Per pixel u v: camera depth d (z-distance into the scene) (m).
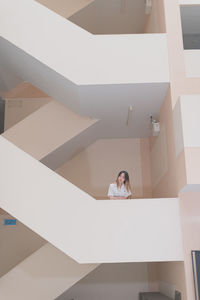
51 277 4.45
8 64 5.34
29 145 5.37
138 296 6.24
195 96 3.82
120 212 3.99
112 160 6.83
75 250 3.87
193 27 5.29
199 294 3.67
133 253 3.88
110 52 4.46
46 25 4.55
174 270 4.50
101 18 6.32
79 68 4.41
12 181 4.02
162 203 4.04
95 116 5.52
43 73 4.77
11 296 4.35
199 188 3.85
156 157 5.86
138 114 5.53
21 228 6.46
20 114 6.82
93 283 6.31
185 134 3.72
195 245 3.91
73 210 3.97
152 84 4.43
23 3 4.62
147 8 5.59
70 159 6.80
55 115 5.51
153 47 4.49
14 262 6.32
